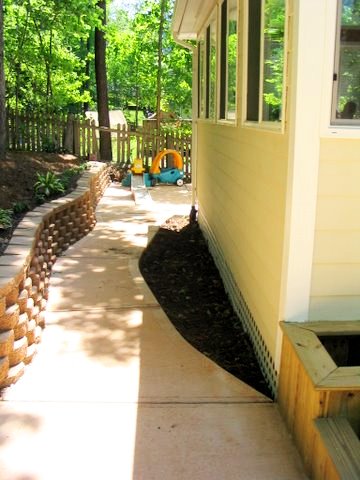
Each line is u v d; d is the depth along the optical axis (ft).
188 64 59.00
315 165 8.25
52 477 7.12
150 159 41.24
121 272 16.44
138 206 29.45
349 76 8.11
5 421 8.30
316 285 8.73
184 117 69.72
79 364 10.24
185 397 9.14
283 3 8.95
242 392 9.37
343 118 8.23
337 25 7.92
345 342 8.62
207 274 17.43
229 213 15.31
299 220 8.43
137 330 11.96
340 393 7.00
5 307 9.33
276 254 9.31
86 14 41.04
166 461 7.48
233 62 14.74
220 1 17.02
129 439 7.95
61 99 45.37
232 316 13.65
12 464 7.34
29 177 21.95
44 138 38.19
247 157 12.27
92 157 38.70
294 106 8.13
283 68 8.67
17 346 9.58
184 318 13.38
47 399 8.95
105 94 45.85
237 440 7.98
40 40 42.01
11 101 41.55
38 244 13.69
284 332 8.40
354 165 8.36
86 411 8.63
